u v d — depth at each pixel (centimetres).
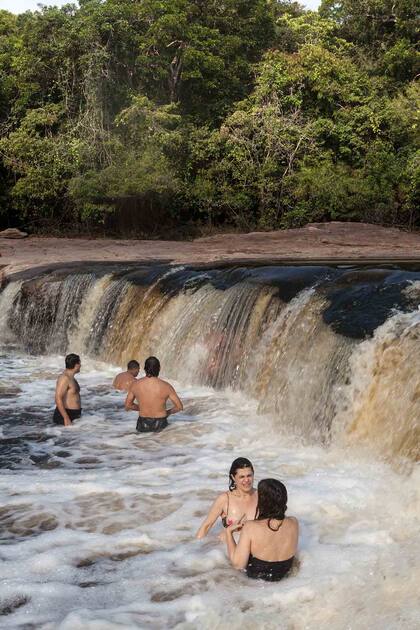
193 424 1013
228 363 1222
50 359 1563
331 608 515
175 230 3228
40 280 1720
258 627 496
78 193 3023
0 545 641
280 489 565
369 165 3136
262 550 564
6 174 3312
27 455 908
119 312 1504
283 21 3703
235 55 3362
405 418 824
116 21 3138
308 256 1897
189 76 3173
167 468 840
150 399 984
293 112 3250
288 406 1020
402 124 3161
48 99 3344
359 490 741
